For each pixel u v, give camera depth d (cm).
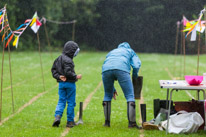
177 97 2452
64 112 1878
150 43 11019
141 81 1563
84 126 1514
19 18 9394
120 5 11094
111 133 1373
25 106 2069
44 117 1722
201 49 9662
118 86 3184
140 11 11006
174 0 10638
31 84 3153
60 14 10694
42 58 6588
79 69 4919
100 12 11200
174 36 10819
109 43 11275
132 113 1460
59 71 1482
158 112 1532
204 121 1445
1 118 1688
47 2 10056
